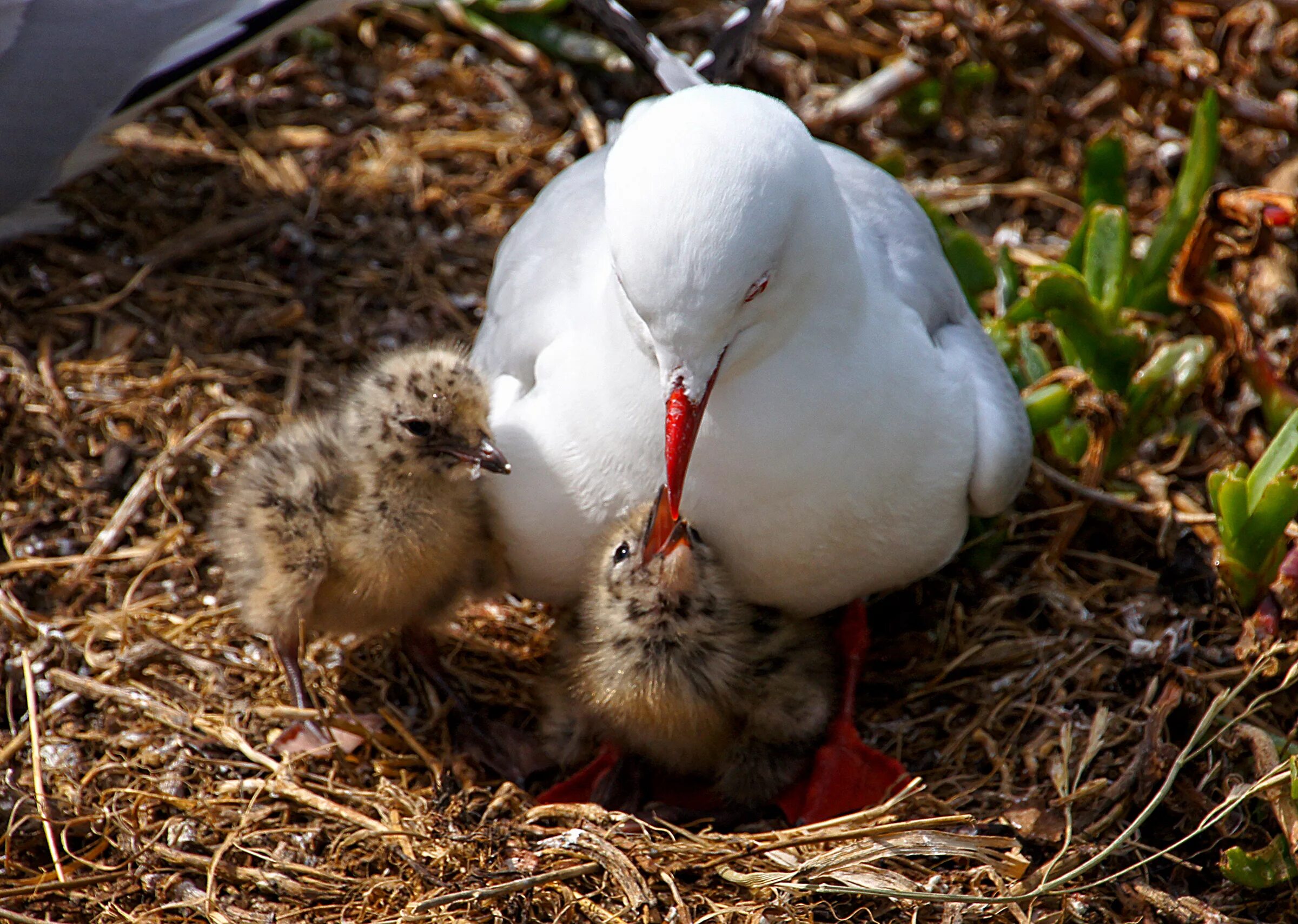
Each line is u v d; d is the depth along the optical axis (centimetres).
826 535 860
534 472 880
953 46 1345
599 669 908
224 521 994
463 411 901
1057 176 1396
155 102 1195
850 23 1508
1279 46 1416
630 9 1494
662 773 977
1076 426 1112
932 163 1425
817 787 920
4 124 1127
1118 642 990
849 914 820
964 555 1055
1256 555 947
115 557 1059
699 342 721
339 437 995
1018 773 923
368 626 996
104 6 1145
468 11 1462
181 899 845
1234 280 1107
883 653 1019
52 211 1243
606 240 879
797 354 791
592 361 836
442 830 870
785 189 717
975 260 1188
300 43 1461
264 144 1379
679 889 830
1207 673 958
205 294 1244
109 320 1211
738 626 900
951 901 802
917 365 846
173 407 1148
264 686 995
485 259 1305
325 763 941
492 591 1003
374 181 1352
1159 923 823
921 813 887
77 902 839
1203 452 1157
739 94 747
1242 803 871
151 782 917
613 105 1433
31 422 1118
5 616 999
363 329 1240
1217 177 1365
